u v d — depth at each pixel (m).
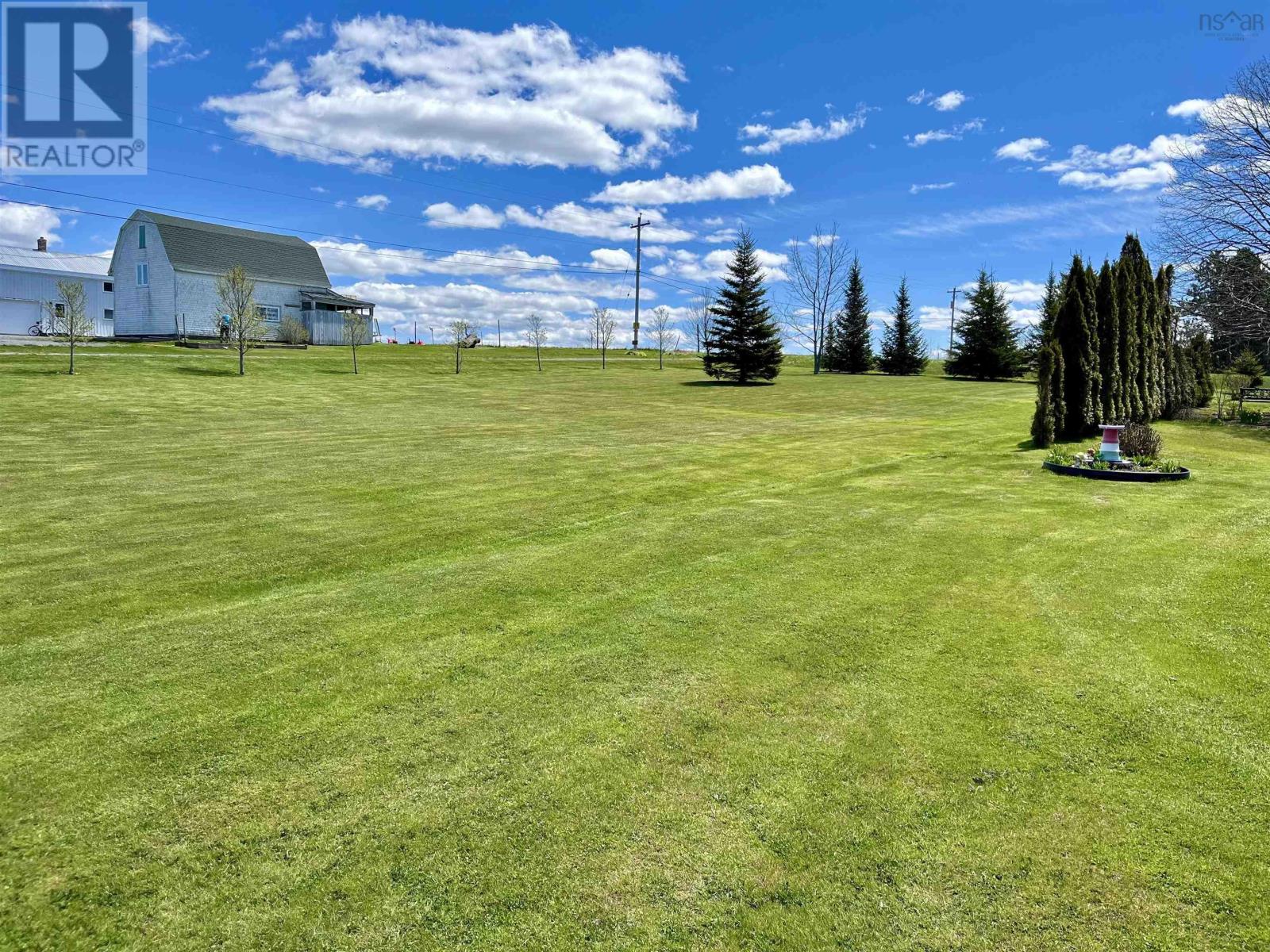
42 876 2.47
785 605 5.00
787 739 3.29
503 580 5.61
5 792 2.93
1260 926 2.19
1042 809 2.76
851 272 44.06
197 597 5.22
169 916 2.30
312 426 15.10
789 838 2.63
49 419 14.49
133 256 38.03
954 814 2.74
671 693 3.75
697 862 2.52
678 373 37.00
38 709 3.60
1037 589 5.21
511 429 15.47
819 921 2.25
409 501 8.44
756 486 9.45
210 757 3.19
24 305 40.28
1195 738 3.22
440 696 3.74
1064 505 7.93
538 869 2.50
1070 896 2.33
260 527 7.20
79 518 7.46
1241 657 4.00
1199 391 21.92
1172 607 4.77
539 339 38.75
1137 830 2.63
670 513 7.86
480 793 2.92
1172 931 2.18
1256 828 2.62
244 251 40.31
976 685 3.77
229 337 32.88
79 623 4.72
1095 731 3.30
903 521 7.36
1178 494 8.42
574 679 3.92
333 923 2.27
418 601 5.15
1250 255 20.80
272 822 2.75
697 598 5.15
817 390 28.44
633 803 2.85
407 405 19.94
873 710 3.54
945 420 17.91
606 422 17.23
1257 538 6.36
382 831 2.70
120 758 3.18
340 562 6.07
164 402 17.69
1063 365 13.12
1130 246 17.73
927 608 4.88
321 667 4.08
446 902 2.35
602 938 2.20
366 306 44.16
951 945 2.15
